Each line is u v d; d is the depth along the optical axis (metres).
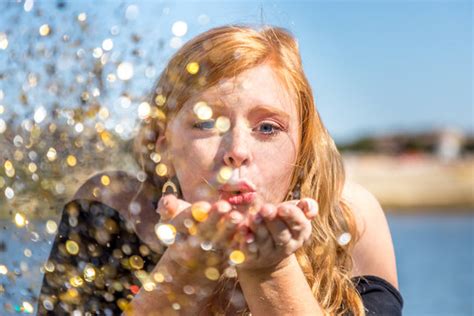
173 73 1.09
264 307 1.01
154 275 1.01
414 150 38.41
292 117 1.11
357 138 38.41
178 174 1.07
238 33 1.13
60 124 1.06
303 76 1.21
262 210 0.90
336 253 1.39
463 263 7.76
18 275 1.07
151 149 1.11
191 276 1.00
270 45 1.14
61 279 1.11
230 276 1.09
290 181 1.22
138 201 1.17
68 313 1.11
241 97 1.05
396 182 29.00
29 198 1.07
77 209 1.13
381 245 1.52
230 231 0.91
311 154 1.31
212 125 1.04
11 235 1.06
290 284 1.01
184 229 0.92
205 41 1.11
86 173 1.10
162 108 1.09
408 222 19.28
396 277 1.54
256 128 1.06
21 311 1.07
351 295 1.32
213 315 1.19
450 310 5.10
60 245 1.13
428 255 8.79
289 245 0.92
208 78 1.05
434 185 28.19
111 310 1.12
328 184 1.36
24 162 1.07
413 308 5.24
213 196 1.03
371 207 1.57
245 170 1.03
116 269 1.12
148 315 1.03
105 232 1.16
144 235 1.18
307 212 0.93
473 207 27.72
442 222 18.94
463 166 31.16
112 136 1.07
